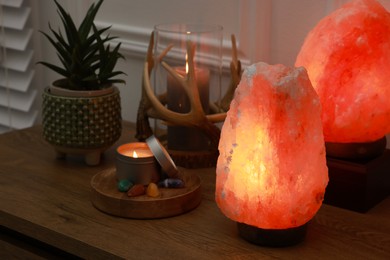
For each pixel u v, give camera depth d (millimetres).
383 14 1003
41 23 1728
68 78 1256
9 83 1783
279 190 882
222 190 927
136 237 965
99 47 1250
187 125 1188
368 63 991
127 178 1069
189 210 1051
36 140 1397
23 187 1147
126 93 1614
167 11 1478
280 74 867
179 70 1230
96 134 1221
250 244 942
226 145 911
